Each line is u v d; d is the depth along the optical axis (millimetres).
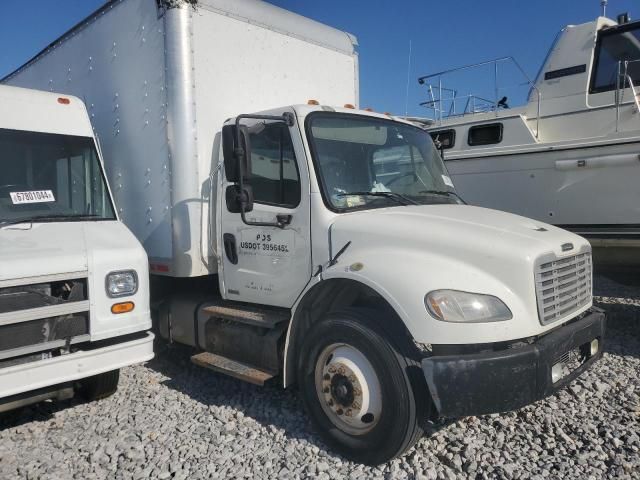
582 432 3709
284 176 3893
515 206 6617
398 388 3100
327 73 5691
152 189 4668
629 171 5648
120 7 4961
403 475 3182
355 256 3455
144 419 4039
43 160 4344
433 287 3053
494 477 3180
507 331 2992
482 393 2920
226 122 4488
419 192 4305
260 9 5047
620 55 6492
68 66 5820
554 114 6875
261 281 4082
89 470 3363
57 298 3586
